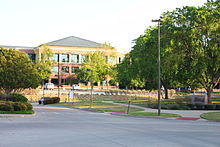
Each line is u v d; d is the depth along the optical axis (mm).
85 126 17859
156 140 12727
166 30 41750
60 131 15195
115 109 36562
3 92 44062
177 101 44000
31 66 43281
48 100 55406
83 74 81438
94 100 59844
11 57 41656
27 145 11125
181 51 40562
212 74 42594
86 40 111375
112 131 15570
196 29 39094
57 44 103188
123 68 68188
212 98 56781
